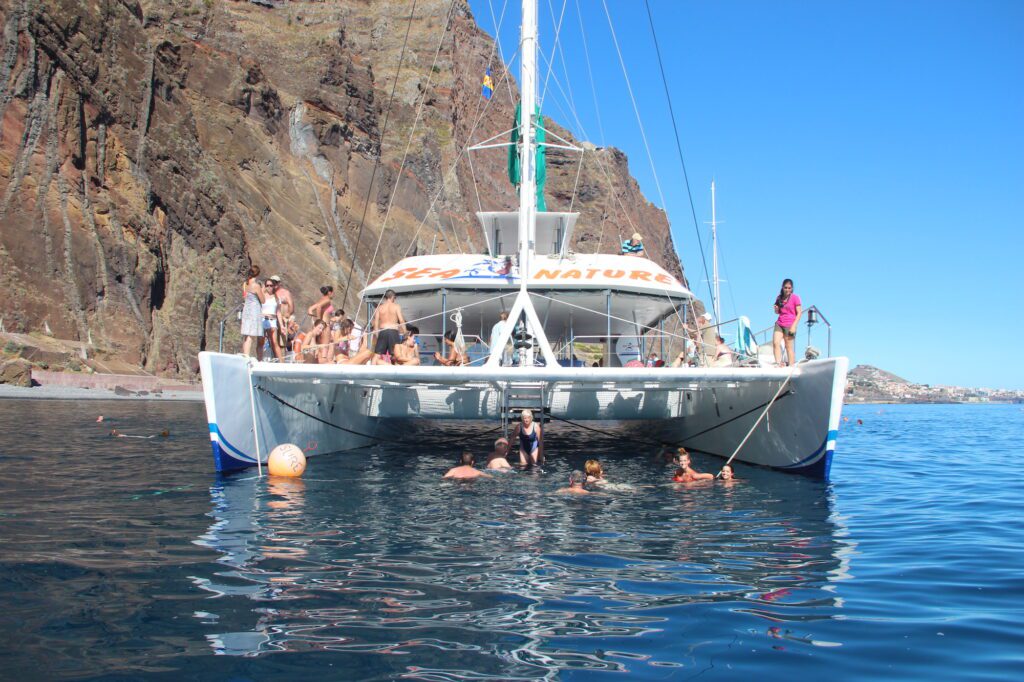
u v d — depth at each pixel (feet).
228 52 243.81
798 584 16.33
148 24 224.94
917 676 11.39
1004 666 11.80
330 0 339.77
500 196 347.36
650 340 49.78
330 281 222.89
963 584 16.48
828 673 11.45
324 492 27.86
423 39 358.43
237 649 12.04
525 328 35.94
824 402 31.01
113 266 161.48
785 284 33.81
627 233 371.97
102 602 14.25
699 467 37.04
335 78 281.13
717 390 39.34
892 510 26.63
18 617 13.32
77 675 10.91
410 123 311.27
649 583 16.19
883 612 14.44
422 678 11.03
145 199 176.76
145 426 62.18
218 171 208.95
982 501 29.48
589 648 12.32
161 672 11.09
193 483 29.30
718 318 46.21
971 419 185.37
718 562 18.17
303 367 30.66
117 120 179.52
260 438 32.42
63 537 19.60
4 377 113.19
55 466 34.50
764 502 27.30
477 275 40.11
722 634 13.08
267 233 215.51
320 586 15.57
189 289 177.37
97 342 152.15
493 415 39.63
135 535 20.03
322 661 11.61
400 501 26.20
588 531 21.54
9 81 157.69
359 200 265.34
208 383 29.43
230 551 18.43
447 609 14.20
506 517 23.50
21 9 161.27
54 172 158.10
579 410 39.34
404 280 40.50
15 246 147.43
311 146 258.16
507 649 12.21
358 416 41.88
